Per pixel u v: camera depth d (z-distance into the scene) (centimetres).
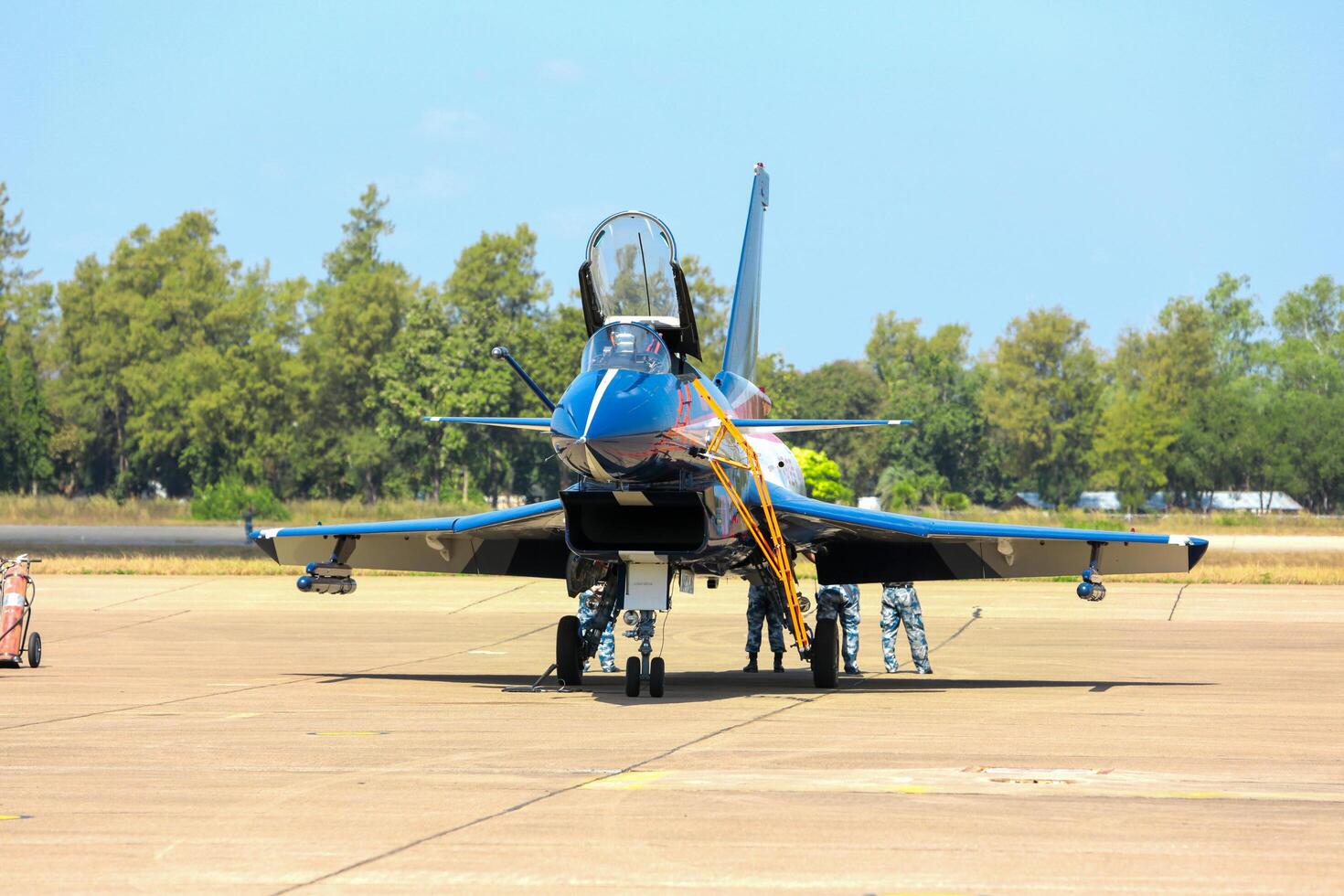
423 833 2545
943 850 2389
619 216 5506
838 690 5541
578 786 3058
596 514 5181
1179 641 8081
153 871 2248
